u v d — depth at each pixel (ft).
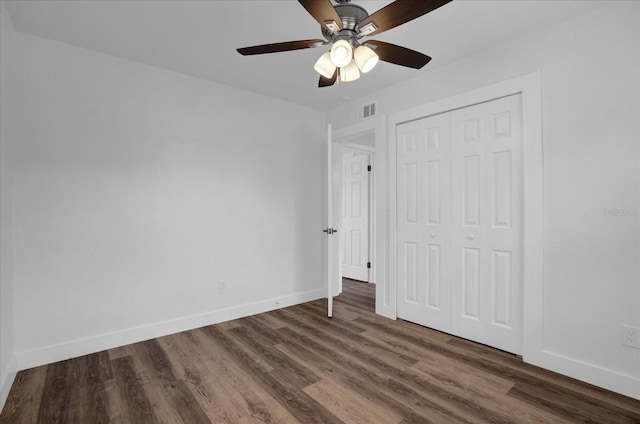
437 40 7.88
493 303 8.40
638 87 6.19
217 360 7.77
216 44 8.07
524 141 7.64
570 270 6.99
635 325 6.20
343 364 7.54
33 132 7.56
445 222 9.39
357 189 17.22
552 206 7.25
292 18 6.97
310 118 13.09
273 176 11.94
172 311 9.54
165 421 5.55
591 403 6.00
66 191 7.96
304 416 5.66
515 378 6.89
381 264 11.09
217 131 10.50
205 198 10.23
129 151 8.87
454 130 9.18
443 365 7.47
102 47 8.21
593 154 6.70
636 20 6.20
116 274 8.63
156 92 9.32
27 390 6.48
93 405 6.00
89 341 8.18
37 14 6.81
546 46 7.34
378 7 6.48
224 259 10.64
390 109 10.82
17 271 7.33
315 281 13.29
